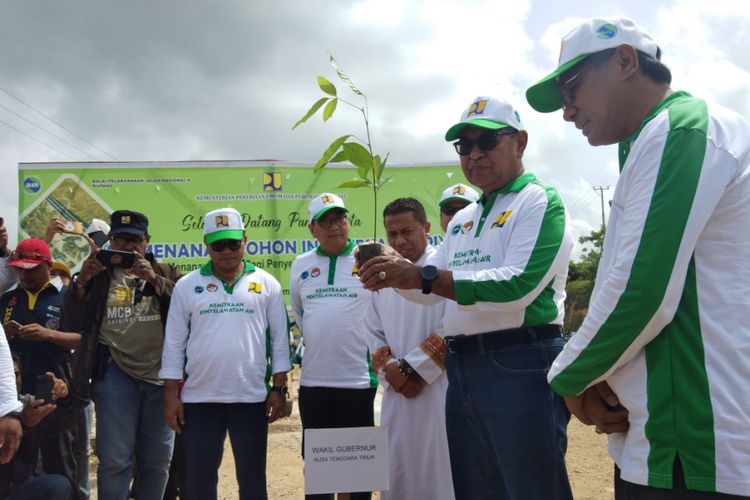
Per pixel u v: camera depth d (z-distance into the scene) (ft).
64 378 14.67
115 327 13.67
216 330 12.67
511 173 9.08
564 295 9.08
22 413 9.84
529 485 8.23
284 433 25.50
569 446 21.67
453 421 9.34
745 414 4.89
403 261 7.98
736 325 5.06
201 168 25.48
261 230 25.48
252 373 12.71
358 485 9.75
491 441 8.59
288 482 18.40
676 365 5.22
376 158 8.30
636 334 5.24
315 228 14.10
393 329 12.32
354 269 13.87
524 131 9.21
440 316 11.87
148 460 13.88
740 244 5.19
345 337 13.37
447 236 10.16
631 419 5.58
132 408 13.56
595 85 6.14
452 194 15.07
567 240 8.42
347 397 13.28
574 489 16.52
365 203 25.82
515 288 7.81
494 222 8.84
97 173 25.11
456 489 9.35
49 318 15.23
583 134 6.48
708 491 4.96
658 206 5.18
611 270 5.50
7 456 9.29
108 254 13.32
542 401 8.32
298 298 14.49
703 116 5.37
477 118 8.84
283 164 25.76
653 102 5.99
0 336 9.45
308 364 13.57
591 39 6.12
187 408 12.53
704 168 5.12
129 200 25.14
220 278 13.25
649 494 5.37
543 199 8.47
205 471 12.32
